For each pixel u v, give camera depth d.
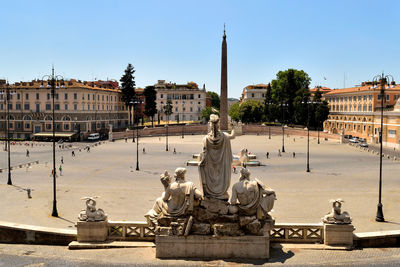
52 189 38.75
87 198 15.09
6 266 12.99
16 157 68.19
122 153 75.44
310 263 13.21
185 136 123.69
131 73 125.81
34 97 113.56
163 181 14.31
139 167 55.94
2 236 15.48
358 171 52.59
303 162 63.06
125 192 37.12
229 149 14.11
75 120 111.50
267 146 91.81
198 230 13.73
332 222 14.89
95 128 119.50
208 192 14.02
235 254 13.66
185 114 165.88
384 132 93.19
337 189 39.12
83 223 14.81
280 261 13.36
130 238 15.07
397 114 86.50
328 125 130.50
